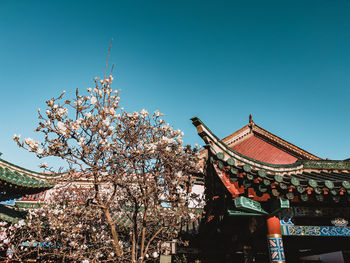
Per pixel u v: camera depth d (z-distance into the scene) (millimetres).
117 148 6875
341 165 6832
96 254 8844
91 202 6781
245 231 6023
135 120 7211
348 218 4957
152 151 6445
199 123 4527
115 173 6828
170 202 7859
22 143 5258
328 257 12383
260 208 4629
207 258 11438
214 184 5637
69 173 6164
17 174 10555
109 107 6828
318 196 4426
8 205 11703
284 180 4328
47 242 10297
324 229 4863
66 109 5695
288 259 10914
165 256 6809
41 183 11047
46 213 10859
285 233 4750
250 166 4629
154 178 7414
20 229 10688
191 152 7902
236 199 4438
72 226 9852
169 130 7727
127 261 7883
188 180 8273
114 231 6965
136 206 7594
